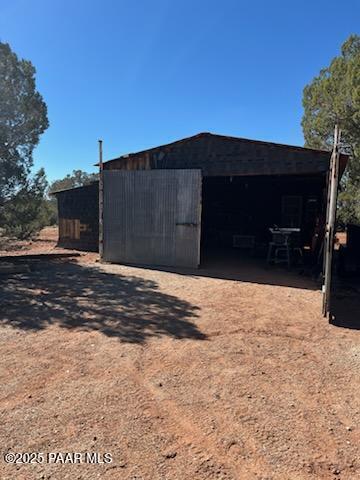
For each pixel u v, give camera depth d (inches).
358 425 97.1
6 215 347.3
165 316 191.2
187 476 76.9
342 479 77.0
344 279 316.8
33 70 346.3
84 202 497.0
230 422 97.0
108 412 100.3
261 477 77.0
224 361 136.8
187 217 340.5
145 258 360.2
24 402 104.5
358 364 136.3
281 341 159.3
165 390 113.6
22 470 77.6
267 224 533.6
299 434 92.4
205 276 308.2
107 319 184.1
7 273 303.6
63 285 259.8
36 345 148.9
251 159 343.0
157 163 380.2
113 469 78.5
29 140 349.7
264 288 267.7
